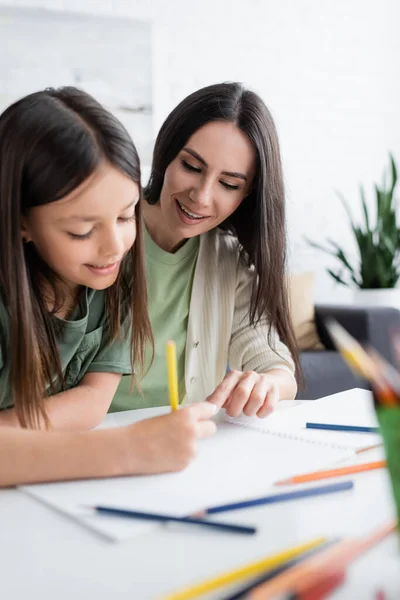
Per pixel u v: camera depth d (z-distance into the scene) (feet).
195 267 4.00
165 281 3.92
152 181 3.83
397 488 1.31
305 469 2.28
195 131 3.47
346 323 8.34
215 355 4.01
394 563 1.56
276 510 1.93
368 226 9.76
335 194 10.61
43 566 1.61
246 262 4.00
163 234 3.92
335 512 1.90
